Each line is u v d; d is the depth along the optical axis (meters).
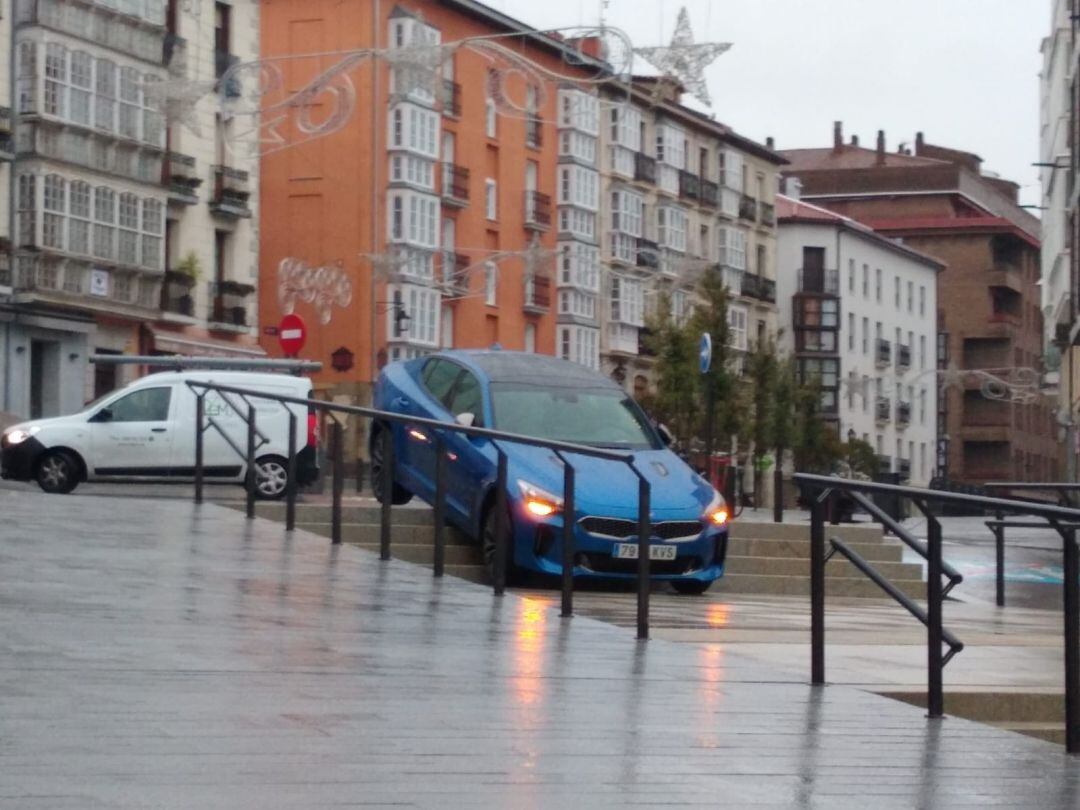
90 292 55.75
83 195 55.34
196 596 12.41
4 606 11.42
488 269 74.19
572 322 82.94
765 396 78.88
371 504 19.88
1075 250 57.69
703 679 10.27
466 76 75.06
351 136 69.19
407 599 13.20
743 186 101.38
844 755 8.18
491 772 7.21
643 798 6.91
